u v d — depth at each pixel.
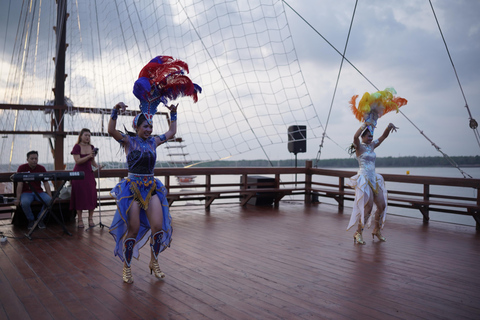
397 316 2.85
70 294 3.25
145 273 3.83
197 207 8.30
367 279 3.69
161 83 3.55
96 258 4.34
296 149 8.73
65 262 4.18
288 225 6.39
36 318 2.78
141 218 3.79
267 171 8.45
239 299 3.16
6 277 3.68
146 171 3.57
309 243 5.15
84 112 7.91
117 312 2.88
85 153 5.93
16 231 5.74
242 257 4.43
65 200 6.13
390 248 4.93
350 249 4.85
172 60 3.60
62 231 5.76
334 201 10.60
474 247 5.02
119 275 3.76
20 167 5.81
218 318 2.79
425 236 5.68
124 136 3.47
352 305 3.05
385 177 7.32
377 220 5.34
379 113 5.23
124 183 3.57
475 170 11.66
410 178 6.94
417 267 4.10
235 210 7.96
